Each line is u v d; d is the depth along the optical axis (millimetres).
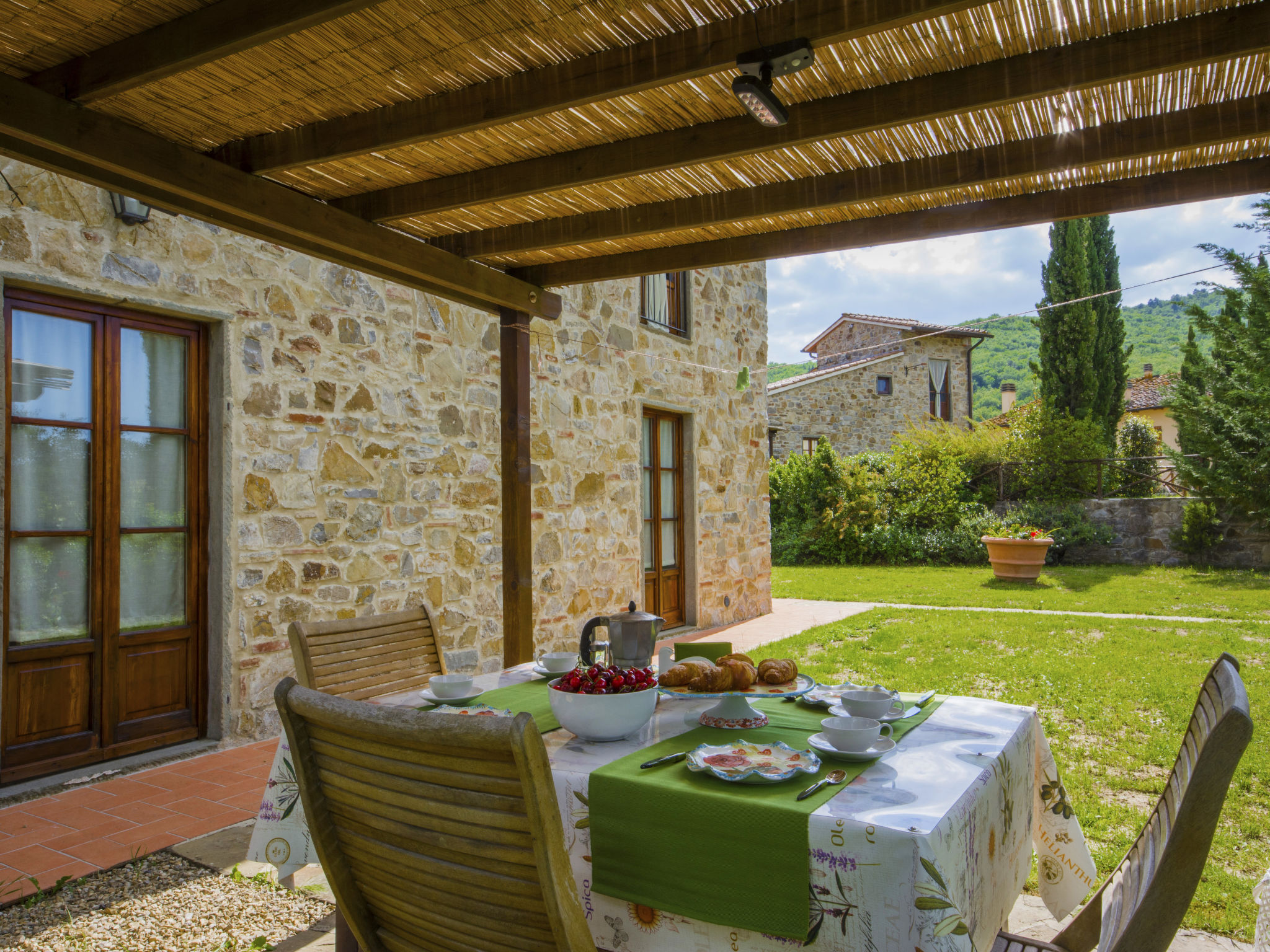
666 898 1253
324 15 1661
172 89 2072
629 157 2453
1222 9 1764
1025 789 1628
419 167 2635
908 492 14328
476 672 5094
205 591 3893
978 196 2729
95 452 3523
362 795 1175
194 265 3732
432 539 4855
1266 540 11469
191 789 3264
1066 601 8852
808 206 2689
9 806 3082
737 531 8219
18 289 3264
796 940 1139
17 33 1864
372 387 4531
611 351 6426
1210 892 2289
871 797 1218
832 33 1732
